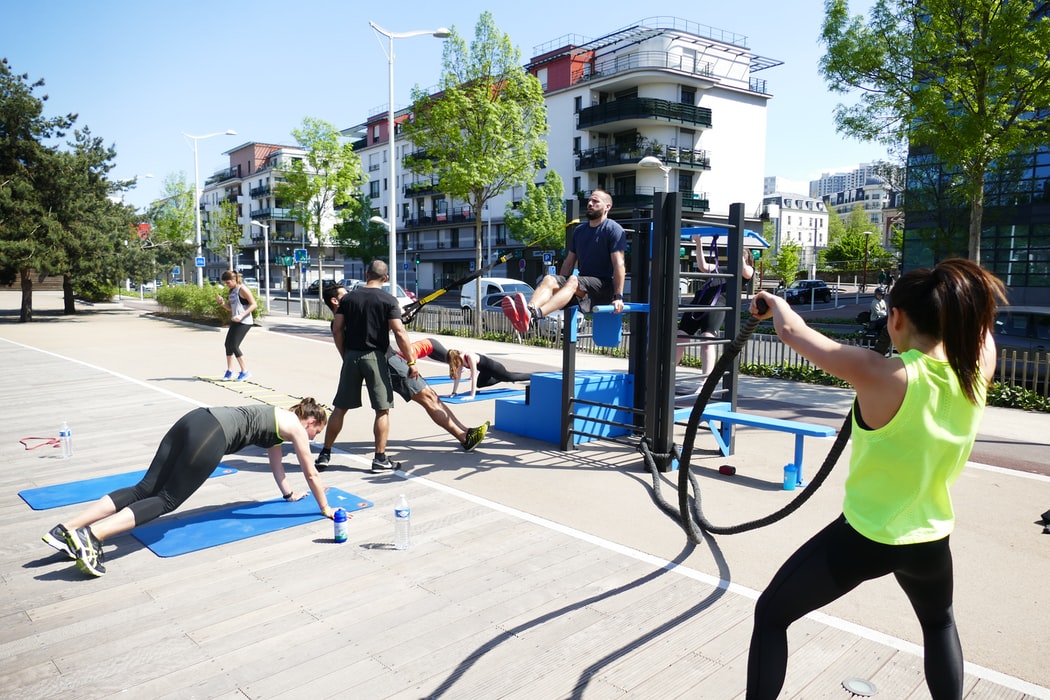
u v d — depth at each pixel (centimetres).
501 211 5253
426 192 5925
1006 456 721
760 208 4728
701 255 759
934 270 201
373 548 448
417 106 2102
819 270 6525
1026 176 2389
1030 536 484
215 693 288
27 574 405
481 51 2034
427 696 286
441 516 512
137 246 3047
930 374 194
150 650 322
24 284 2461
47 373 1223
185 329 2136
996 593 393
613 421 716
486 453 704
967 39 1159
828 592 214
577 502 547
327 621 351
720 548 452
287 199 3209
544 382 758
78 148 2788
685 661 315
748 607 370
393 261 2144
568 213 664
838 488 594
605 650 324
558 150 4662
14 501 537
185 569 413
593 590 389
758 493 578
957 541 475
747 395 1102
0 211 2448
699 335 777
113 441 726
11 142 2477
